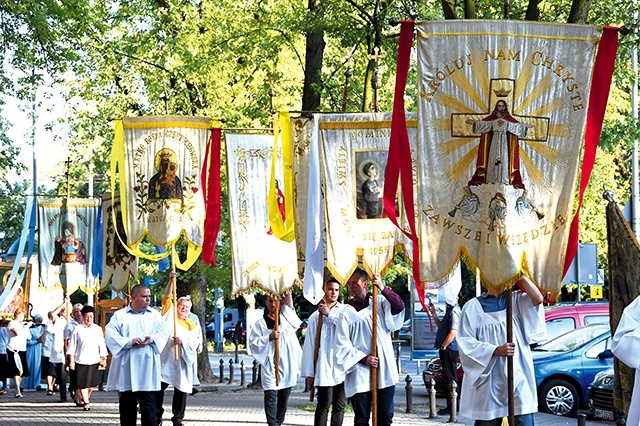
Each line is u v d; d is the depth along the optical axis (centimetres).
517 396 1275
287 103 3738
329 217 1769
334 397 1803
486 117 1230
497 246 1230
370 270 1761
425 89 1233
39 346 3541
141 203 2105
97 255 3058
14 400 3038
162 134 2111
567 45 1239
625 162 5031
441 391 2852
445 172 1237
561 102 1241
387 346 1675
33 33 2794
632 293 1424
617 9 2742
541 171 1241
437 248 1241
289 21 3075
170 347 2045
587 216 4375
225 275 3581
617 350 1104
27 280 3997
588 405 2403
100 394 3325
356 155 1783
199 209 2123
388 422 1672
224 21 3638
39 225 3055
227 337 8862
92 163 3981
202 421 2319
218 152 2125
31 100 2872
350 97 3212
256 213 2120
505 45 1230
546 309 2731
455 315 2417
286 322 2047
